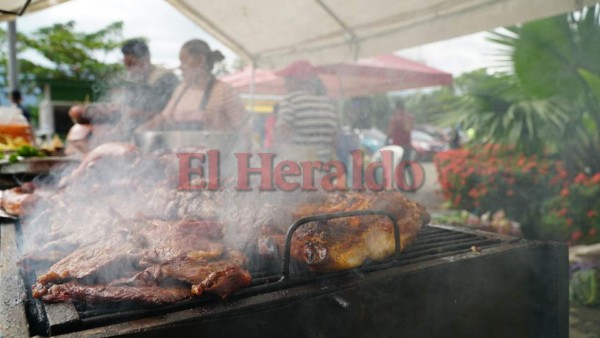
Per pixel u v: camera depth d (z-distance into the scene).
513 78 4.38
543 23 3.77
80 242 1.57
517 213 4.55
